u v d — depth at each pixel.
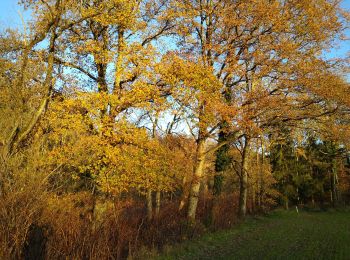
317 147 46.88
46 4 12.62
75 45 14.43
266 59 16.14
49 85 12.77
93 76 15.26
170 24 15.82
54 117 12.40
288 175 45.81
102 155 12.74
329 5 16.36
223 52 16.55
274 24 15.92
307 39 16.33
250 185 28.14
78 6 13.30
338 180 51.88
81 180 15.23
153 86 13.26
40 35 12.83
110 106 13.11
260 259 11.19
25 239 8.00
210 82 14.20
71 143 12.81
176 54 14.91
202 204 23.03
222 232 17.00
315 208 42.53
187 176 18.62
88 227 10.66
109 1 12.96
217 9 16.61
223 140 18.58
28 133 11.72
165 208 22.70
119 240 11.04
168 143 18.98
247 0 15.77
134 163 12.88
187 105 14.02
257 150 33.47
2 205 7.69
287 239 15.93
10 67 13.16
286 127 19.34
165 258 11.16
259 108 16.16
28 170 8.73
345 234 18.17
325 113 16.94
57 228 9.35
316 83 15.56
